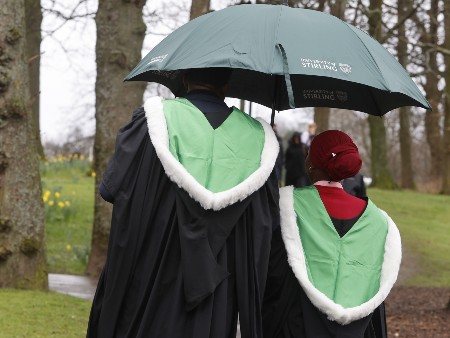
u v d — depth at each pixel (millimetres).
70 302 7867
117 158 3396
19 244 8273
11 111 8172
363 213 3668
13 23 8148
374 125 29406
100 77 11062
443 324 9016
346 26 3828
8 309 7156
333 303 3412
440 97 29953
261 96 4719
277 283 3566
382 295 3496
